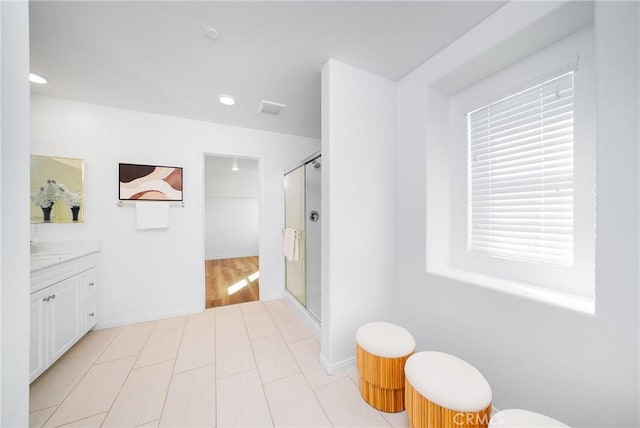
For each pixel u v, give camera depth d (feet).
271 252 10.20
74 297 6.09
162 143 8.23
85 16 4.00
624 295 2.73
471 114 5.33
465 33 4.49
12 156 2.38
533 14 3.54
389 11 3.96
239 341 6.76
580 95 3.65
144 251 7.98
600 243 2.88
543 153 4.13
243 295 10.80
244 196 20.30
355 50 4.95
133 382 5.07
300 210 8.84
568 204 3.82
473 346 4.42
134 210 7.86
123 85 6.29
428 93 5.32
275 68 5.57
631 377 2.70
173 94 6.80
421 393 3.26
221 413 4.29
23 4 2.48
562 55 3.83
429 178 5.34
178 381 5.10
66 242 6.99
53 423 4.06
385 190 5.95
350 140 5.44
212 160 15.62
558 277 3.91
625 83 2.69
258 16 4.05
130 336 6.98
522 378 3.72
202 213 8.87
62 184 6.94
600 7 2.85
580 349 3.10
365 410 4.36
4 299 2.29
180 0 3.70
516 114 4.50
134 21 4.13
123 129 7.70
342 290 5.42
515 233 4.54
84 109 7.23
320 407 4.43
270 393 4.77
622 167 2.71
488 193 4.97
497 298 4.02
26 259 2.51
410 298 5.76
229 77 5.94
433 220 5.39
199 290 8.77
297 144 10.64
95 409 4.36
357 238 5.57
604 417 2.91
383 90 5.91
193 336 7.02
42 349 4.94
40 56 5.08
